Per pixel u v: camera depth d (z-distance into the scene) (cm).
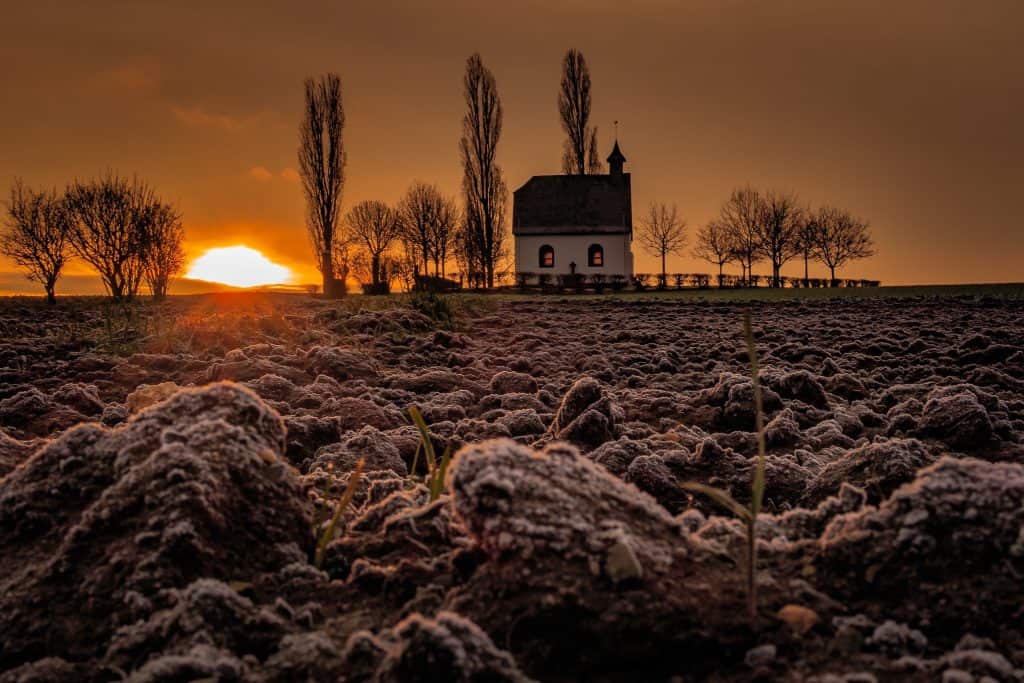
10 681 239
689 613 240
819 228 8512
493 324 1975
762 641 238
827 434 643
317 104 6041
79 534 293
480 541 267
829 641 239
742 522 324
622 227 7206
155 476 305
